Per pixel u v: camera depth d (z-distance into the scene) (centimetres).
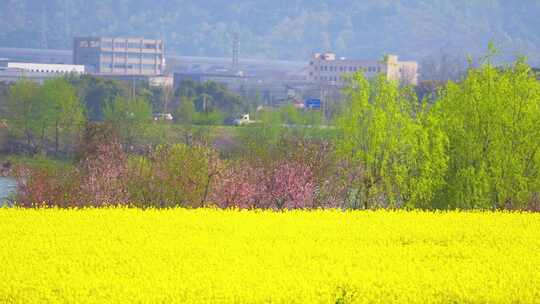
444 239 8606
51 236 8212
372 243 8281
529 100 14375
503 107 14288
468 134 14425
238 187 13988
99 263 7069
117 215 9556
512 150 14238
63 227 8712
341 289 6347
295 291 6262
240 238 8256
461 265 7288
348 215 10000
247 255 7469
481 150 14362
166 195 14362
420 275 6862
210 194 14200
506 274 6925
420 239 8581
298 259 7394
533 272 7019
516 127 14238
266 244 7962
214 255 7444
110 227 8731
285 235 8462
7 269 6775
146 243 7906
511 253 7881
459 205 14025
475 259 7600
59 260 7150
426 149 14188
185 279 6544
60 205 14250
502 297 6366
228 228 8812
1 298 6094
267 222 9262
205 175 14238
